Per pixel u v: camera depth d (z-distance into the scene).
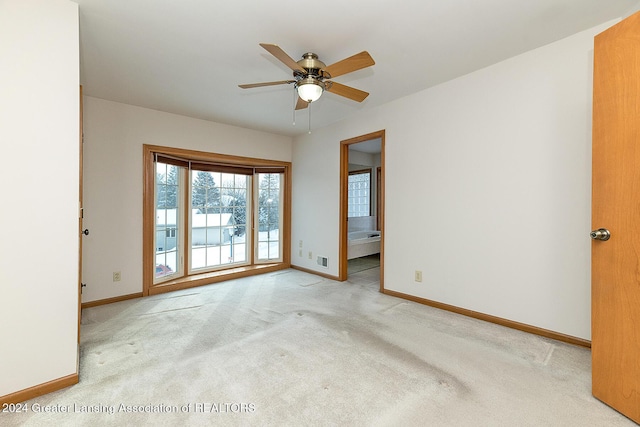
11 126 1.52
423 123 3.07
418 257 3.15
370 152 6.47
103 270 3.19
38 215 1.59
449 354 2.04
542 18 1.91
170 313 2.86
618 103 1.44
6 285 1.51
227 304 3.12
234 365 1.90
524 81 2.36
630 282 1.40
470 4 1.76
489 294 2.60
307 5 1.75
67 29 1.68
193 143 3.89
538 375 1.78
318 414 1.46
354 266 5.24
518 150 2.40
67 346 1.68
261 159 4.61
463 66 2.56
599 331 1.54
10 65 1.52
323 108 3.60
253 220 4.83
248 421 1.41
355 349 2.12
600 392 1.53
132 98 3.20
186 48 2.23
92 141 3.13
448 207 2.88
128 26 1.96
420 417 1.43
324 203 4.37
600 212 1.53
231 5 1.75
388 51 2.29
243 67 2.53
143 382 1.72
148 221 3.50
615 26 1.45
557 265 2.22
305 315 2.80
